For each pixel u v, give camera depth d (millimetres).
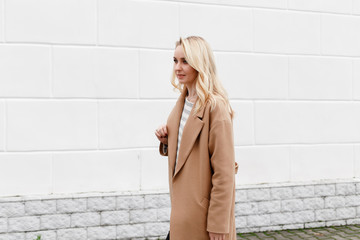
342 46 5066
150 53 4379
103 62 4230
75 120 4148
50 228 4027
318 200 4914
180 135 2252
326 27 4996
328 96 5020
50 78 4082
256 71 4742
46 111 4070
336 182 4977
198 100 2148
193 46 2139
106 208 4176
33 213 3982
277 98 4816
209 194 2109
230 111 2203
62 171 4109
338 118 5059
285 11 4836
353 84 5109
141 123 4352
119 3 4270
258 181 4754
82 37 4168
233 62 4660
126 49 4301
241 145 4691
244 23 4691
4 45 3965
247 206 4648
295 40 4883
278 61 4820
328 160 5020
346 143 5086
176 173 2172
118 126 4277
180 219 2111
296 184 4820
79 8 4152
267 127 4781
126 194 4230
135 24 4328
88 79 4188
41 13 4051
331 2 5012
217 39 4602
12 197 3955
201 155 2109
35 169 4039
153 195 4312
